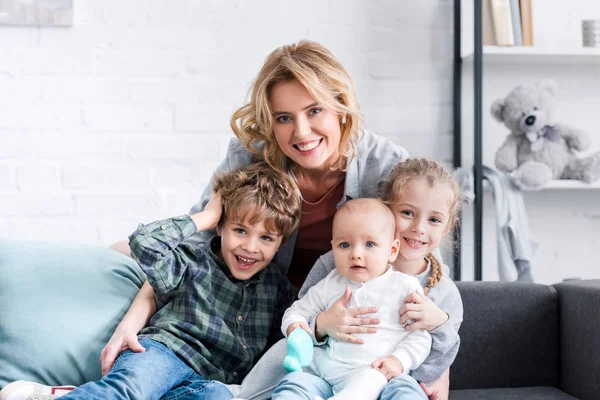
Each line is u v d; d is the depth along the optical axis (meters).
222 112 2.12
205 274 1.37
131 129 2.09
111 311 1.36
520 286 1.57
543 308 1.55
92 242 2.08
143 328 1.35
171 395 1.24
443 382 1.30
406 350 1.20
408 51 2.16
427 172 1.31
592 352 1.41
